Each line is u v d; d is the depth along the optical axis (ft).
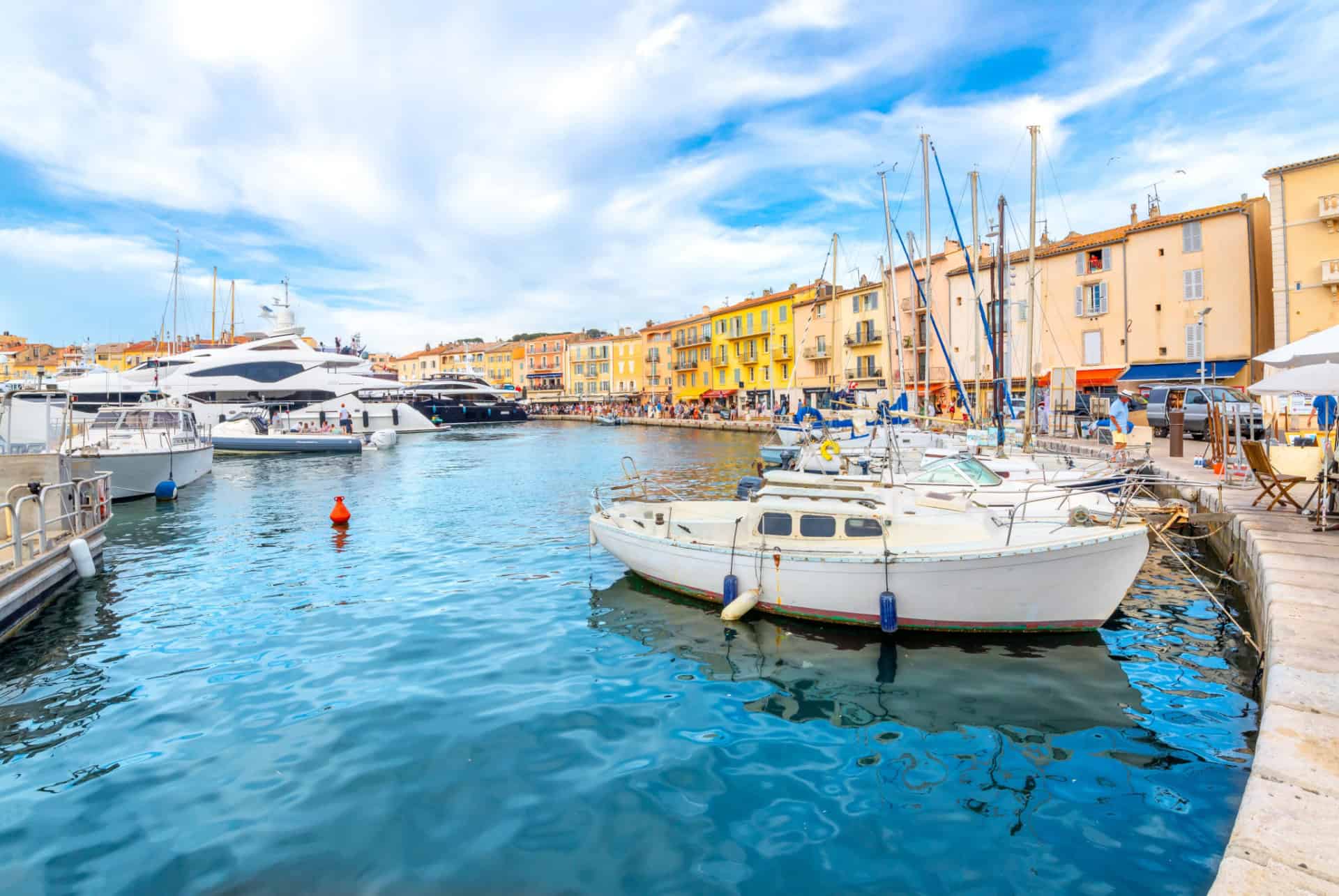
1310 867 10.53
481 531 59.16
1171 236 124.88
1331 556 28.68
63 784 19.97
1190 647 30.12
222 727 23.41
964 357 159.94
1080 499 42.06
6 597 31.81
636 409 307.37
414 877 15.92
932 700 25.25
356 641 31.89
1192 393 86.12
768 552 33.40
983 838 17.38
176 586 41.81
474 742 22.20
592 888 15.55
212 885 15.74
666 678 27.40
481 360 429.79
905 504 35.68
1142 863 16.43
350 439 143.64
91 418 88.17
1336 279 99.66
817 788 19.62
